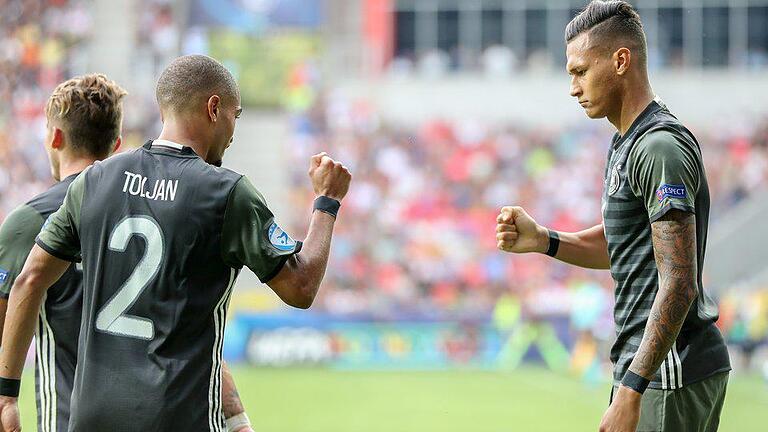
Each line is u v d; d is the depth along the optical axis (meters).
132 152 13.80
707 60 112.19
